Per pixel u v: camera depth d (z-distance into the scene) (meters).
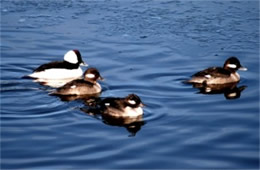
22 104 16.28
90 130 14.53
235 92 17.78
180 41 23.73
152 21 26.56
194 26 25.77
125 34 24.67
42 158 12.90
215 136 14.20
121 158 12.93
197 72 19.39
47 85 18.45
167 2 29.95
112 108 15.63
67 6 29.09
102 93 17.50
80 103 16.48
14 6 28.92
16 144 13.59
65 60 20.06
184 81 18.64
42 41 23.53
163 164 12.66
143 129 14.66
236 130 14.58
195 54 22.05
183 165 12.63
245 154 13.17
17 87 17.94
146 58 21.44
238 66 19.25
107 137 14.10
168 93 17.58
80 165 12.56
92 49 22.58
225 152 13.29
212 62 21.06
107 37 24.23
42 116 15.41
